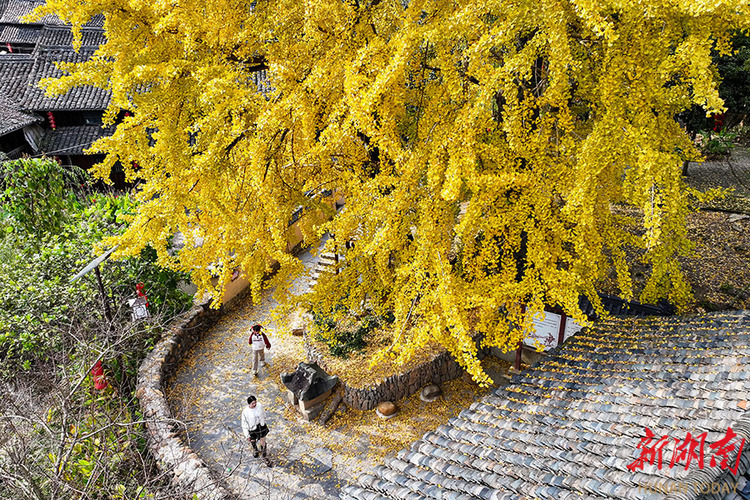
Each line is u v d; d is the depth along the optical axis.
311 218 8.75
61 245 11.06
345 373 9.87
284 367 11.05
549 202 6.46
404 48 5.37
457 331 5.76
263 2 7.40
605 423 4.80
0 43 35.75
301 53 6.85
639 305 8.66
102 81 6.82
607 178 6.66
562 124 6.17
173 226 7.24
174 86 6.92
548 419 5.28
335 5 6.55
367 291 8.66
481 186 6.25
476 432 5.49
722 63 12.91
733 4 4.24
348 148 7.36
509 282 6.82
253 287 7.46
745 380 4.65
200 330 12.22
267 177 7.00
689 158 6.45
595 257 6.57
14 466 6.01
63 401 6.40
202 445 9.05
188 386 10.57
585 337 7.28
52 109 18.11
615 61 5.63
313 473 8.45
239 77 7.31
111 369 9.32
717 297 9.63
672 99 5.71
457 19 5.34
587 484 3.88
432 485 4.79
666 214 6.82
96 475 6.17
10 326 9.32
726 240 11.60
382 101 5.97
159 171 7.09
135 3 6.23
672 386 5.00
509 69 5.42
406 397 9.95
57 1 6.43
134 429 7.54
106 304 8.87
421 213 6.54
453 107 6.62
